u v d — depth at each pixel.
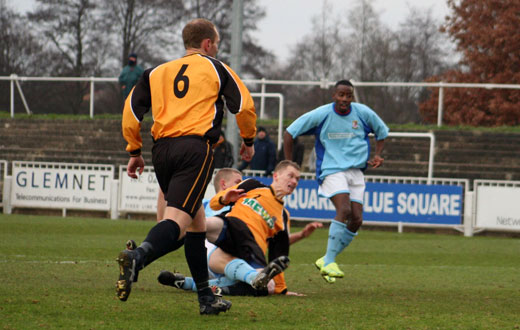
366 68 123.06
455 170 60.22
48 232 35.38
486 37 102.69
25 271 20.56
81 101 119.88
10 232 34.66
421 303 16.77
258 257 17.61
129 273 11.50
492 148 62.94
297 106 119.75
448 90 95.50
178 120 13.23
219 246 17.62
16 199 48.31
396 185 42.31
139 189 46.03
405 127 66.44
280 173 18.12
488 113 95.31
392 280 22.05
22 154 69.06
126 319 12.95
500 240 38.72
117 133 71.00
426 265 26.88
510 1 102.69
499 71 103.06
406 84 60.16
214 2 120.88
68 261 23.81
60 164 47.47
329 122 21.88
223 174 19.50
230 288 17.28
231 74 13.76
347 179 21.83
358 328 12.74
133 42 121.94
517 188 41.34
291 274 23.22
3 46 123.12
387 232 42.00
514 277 23.34
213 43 14.20
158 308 14.38
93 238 33.12
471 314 14.98
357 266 25.95
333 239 20.91
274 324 12.88
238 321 13.05
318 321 13.38
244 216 17.84
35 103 110.94
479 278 22.89
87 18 122.50
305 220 43.69
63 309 13.84
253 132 14.05
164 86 13.57
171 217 12.59
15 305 14.14
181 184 12.82
